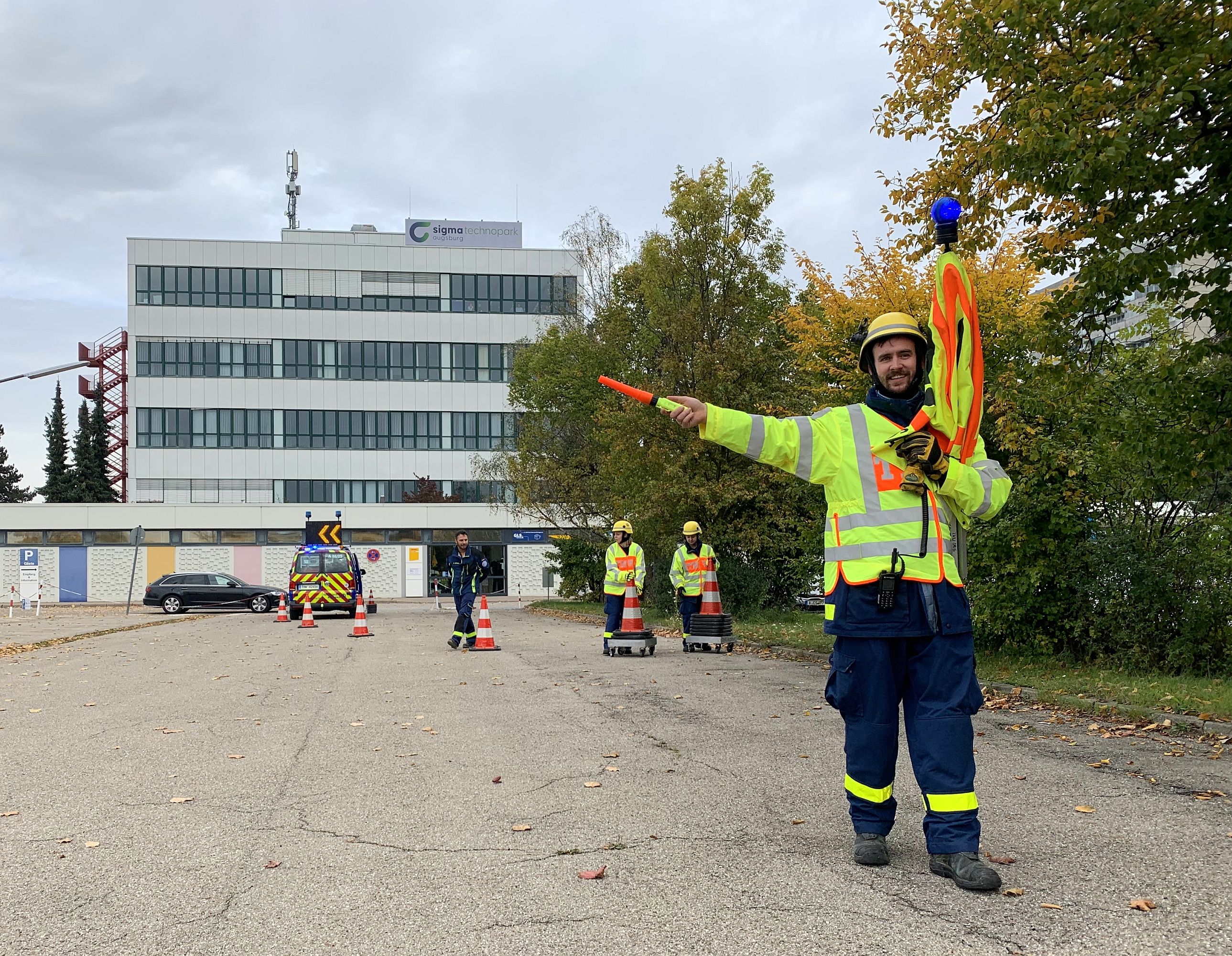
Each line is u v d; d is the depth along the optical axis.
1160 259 8.05
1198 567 10.05
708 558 15.29
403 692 10.54
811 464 4.34
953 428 4.30
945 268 4.39
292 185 69.81
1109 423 8.91
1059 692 8.93
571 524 34.47
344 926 3.61
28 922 3.71
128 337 57.03
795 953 3.23
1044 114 7.40
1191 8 7.06
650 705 9.27
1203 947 3.21
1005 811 5.06
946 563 4.20
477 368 59.81
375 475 58.53
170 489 56.84
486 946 3.37
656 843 4.60
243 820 5.22
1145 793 5.47
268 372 58.00
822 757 6.60
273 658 15.29
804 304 17.36
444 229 61.31
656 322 22.64
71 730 8.31
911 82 9.25
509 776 6.17
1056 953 3.19
